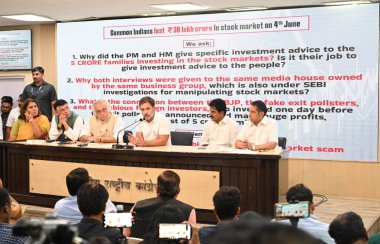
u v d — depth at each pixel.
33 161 5.10
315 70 6.17
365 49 5.95
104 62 7.37
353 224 2.08
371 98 5.94
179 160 4.46
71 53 7.57
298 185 2.65
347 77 6.03
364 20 5.93
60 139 5.41
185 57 6.87
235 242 0.50
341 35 6.03
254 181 4.24
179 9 6.70
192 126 6.88
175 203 2.87
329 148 6.15
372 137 5.96
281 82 6.34
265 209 4.25
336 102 6.09
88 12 6.96
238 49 6.55
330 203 5.77
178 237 1.67
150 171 4.55
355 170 6.06
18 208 3.19
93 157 4.78
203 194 4.38
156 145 4.92
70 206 3.08
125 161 4.66
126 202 4.66
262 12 6.39
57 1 6.16
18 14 7.06
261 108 4.99
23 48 8.07
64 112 5.42
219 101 5.27
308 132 6.23
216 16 6.65
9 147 5.25
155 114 5.12
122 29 7.23
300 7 6.21
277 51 6.34
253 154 4.22
